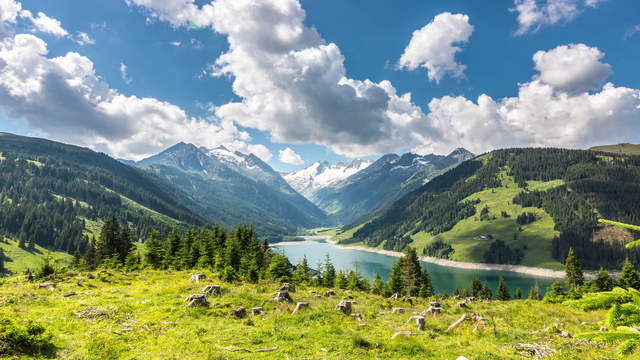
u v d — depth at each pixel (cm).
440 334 2420
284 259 6975
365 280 9006
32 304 2634
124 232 9850
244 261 6888
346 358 1733
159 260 7675
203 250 7669
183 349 1759
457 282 18588
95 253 9419
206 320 2361
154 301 2848
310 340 2009
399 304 4131
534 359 1805
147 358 1620
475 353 1897
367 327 2478
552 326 2491
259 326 2284
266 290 3784
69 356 1595
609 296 470
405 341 2077
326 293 4262
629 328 442
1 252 15325
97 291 3325
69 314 2312
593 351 1841
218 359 1638
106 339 1809
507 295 9925
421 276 8894
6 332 1530
